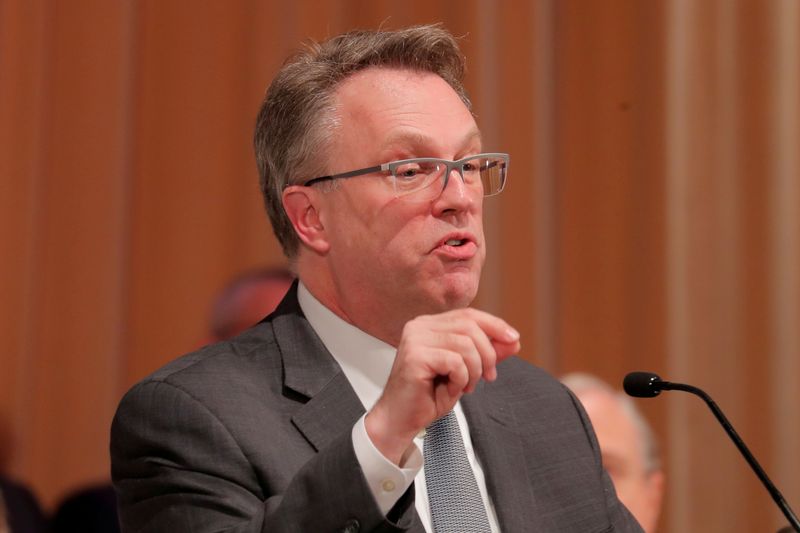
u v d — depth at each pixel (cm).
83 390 1273
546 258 1263
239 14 1291
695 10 1259
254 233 1280
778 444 1222
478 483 492
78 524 1026
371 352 504
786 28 1242
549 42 1273
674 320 1245
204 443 453
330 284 512
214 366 484
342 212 500
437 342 405
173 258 1284
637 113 1261
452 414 496
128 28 1296
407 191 489
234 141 1288
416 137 492
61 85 1287
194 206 1285
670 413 1235
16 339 1268
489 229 1266
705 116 1254
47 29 1288
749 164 1245
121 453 473
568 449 519
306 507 409
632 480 759
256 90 1284
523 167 1262
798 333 1227
